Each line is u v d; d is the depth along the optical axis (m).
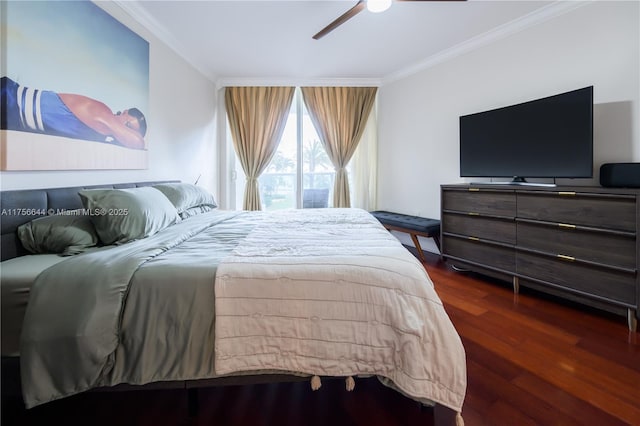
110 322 1.03
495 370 1.47
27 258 1.31
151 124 2.62
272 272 1.13
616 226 1.84
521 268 2.38
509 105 2.85
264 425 1.17
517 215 2.38
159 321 1.07
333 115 4.22
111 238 1.48
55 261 1.27
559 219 2.12
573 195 2.03
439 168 3.59
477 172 2.95
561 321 1.98
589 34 2.30
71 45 1.73
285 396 1.34
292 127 4.34
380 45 3.13
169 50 2.92
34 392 0.98
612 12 2.18
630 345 1.69
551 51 2.53
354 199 4.45
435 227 3.28
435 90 3.57
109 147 2.05
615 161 2.20
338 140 4.25
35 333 1.00
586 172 2.15
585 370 1.47
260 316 1.09
